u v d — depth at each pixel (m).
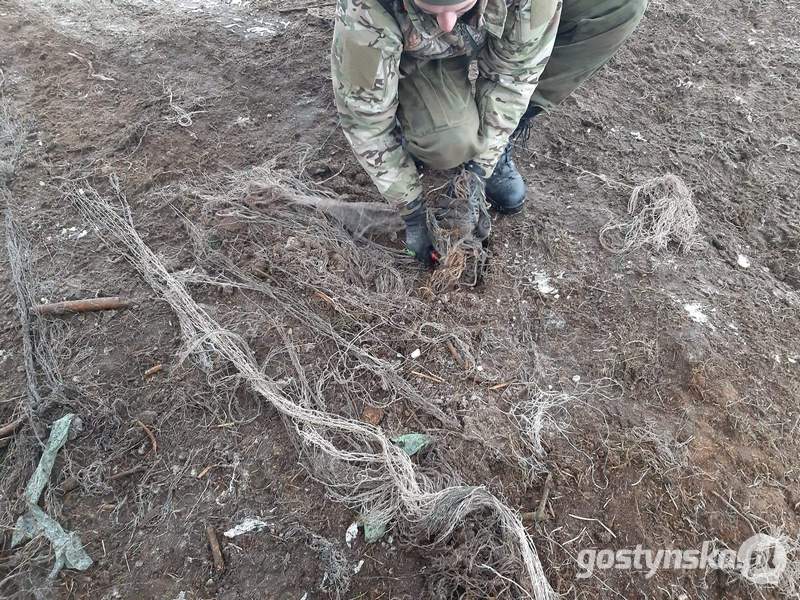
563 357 2.07
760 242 2.44
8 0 3.38
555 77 2.31
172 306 2.12
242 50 3.15
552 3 1.69
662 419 1.92
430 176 2.59
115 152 2.65
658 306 2.16
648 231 2.39
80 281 2.22
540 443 1.85
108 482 1.79
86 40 3.18
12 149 2.62
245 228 2.36
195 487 1.79
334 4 3.44
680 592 1.63
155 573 1.65
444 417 1.88
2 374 2.00
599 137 2.79
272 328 2.09
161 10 3.45
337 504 1.75
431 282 2.22
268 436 1.87
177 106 2.83
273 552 1.68
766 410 1.94
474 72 1.92
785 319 2.16
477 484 1.78
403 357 2.04
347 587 1.62
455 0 1.42
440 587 1.60
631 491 1.78
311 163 2.62
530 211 2.48
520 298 2.21
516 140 2.68
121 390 1.96
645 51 3.20
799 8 3.44
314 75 3.01
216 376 1.98
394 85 1.75
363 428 1.80
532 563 1.59
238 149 2.69
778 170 2.67
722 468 1.82
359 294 2.16
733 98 2.95
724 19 3.39
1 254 2.31
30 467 1.80
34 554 1.66
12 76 2.95
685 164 2.67
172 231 2.38
